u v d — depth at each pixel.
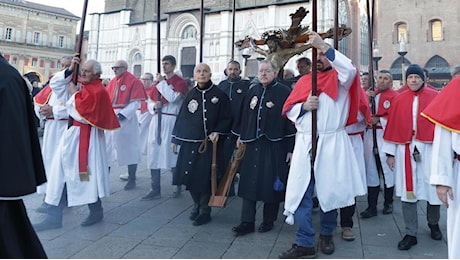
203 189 4.67
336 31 3.98
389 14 33.38
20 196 2.38
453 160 2.85
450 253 2.78
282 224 4.82
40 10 36.88
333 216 3.84
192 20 35.84
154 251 3.76
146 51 38.72
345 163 3.71
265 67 4.46
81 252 3.72
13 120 2.38
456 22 31.25
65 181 4.51
